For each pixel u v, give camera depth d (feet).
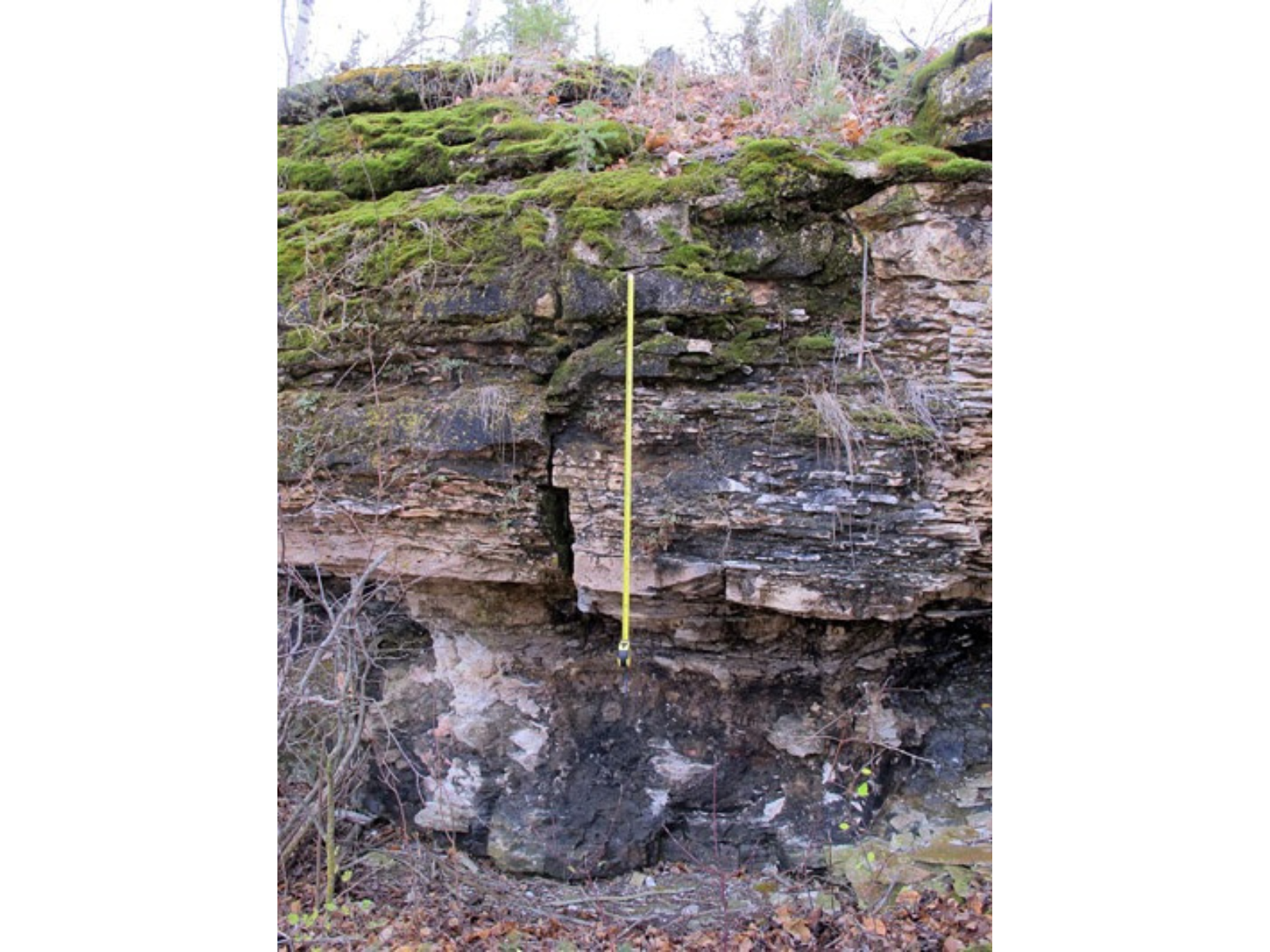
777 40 11.43
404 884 10.23
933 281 9.21
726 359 9.17
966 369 9.11
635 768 10.69
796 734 10.37
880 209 9.19
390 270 9.97
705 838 10.47
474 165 10.50
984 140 9.17
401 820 11.20
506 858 10.41
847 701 10.41
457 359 9.87
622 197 9.35
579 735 10.82
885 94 10.61
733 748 10.53
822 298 9.43
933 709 10.53
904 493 8.91
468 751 10.91
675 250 9.16
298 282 10.32
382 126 11.16
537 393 9.45
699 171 9.36
